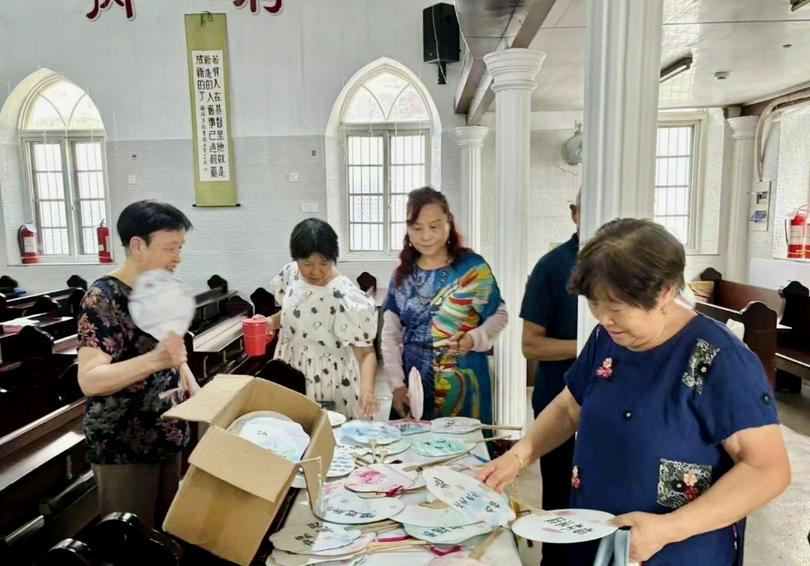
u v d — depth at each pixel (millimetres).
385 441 1561
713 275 5691
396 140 6016
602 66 1347
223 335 3689
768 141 5242
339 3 5516
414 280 1946
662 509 956
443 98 5551
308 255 1828
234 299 5523
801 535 2461
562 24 2891
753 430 875
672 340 975
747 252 5613
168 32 5613
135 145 5773
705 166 5879
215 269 5922
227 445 988
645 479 963
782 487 872
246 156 5758
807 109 4719
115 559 920
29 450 1727
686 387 937
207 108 5684
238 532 986
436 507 1213
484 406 1928
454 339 1876
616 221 965
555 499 1960
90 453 1486
